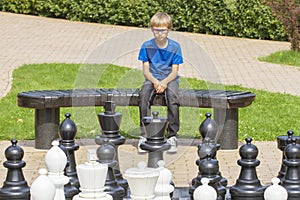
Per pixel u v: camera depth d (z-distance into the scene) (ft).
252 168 14.85
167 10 67.31
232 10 65.98
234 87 42.24
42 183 11.45
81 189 12.25
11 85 41.83
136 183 11.71
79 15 70.74
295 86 44.37
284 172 16.43
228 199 15.12
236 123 26.37
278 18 59.31
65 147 14.89
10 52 53.52
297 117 34.32
